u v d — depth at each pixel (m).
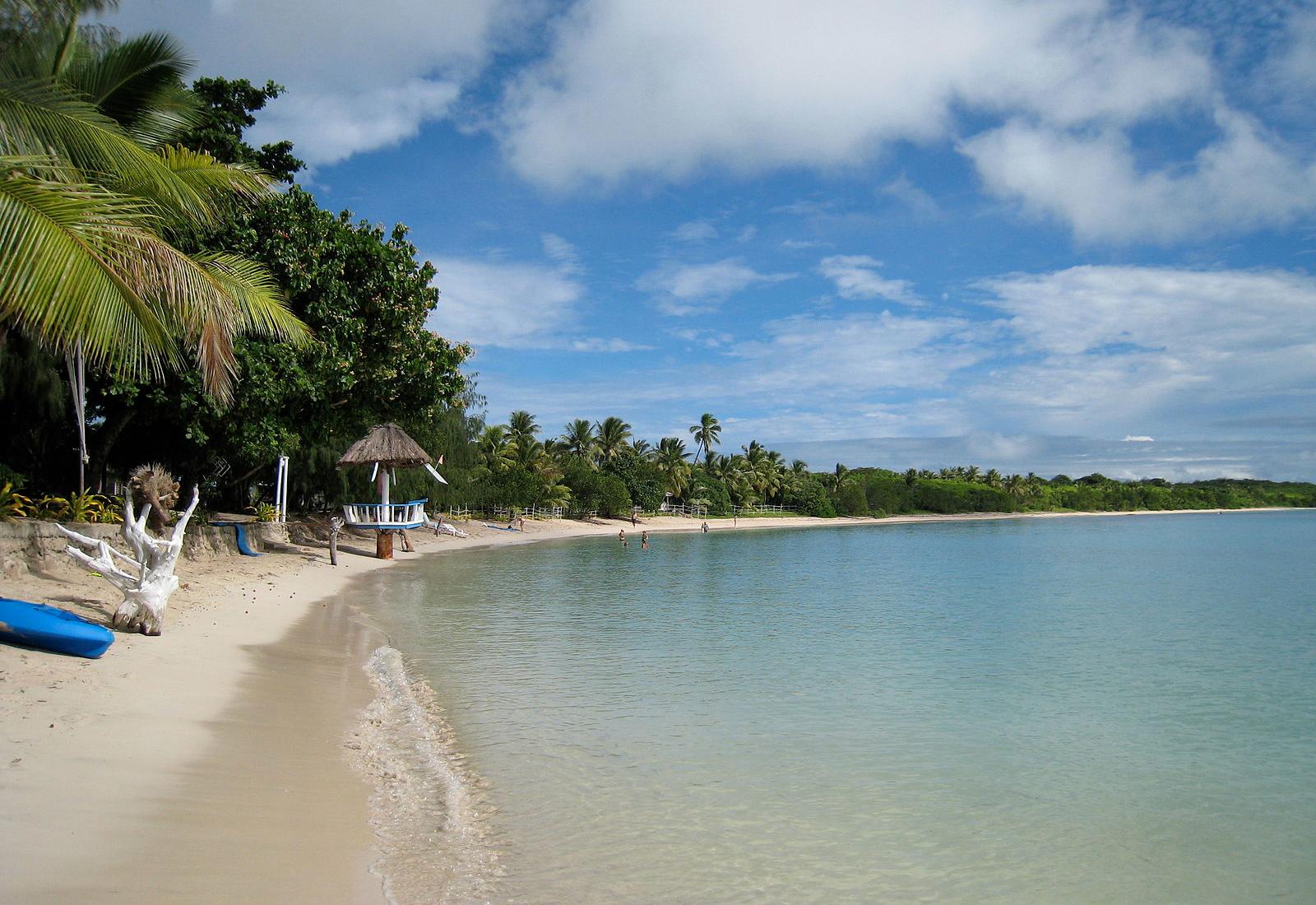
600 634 17.16
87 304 7.51
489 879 5.44
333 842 5.64
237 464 32.19
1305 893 6.09
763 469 126.44
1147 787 8.50
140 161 9.86
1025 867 6.36
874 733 10.17
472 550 46.81
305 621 16.08
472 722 9.57
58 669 8.41
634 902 5.32
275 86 21.39
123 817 5.29
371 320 22.55
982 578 35.75
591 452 98.12
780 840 6.58
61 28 11.55
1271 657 16.75
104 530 16.42
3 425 20.33
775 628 19.19
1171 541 73.56
